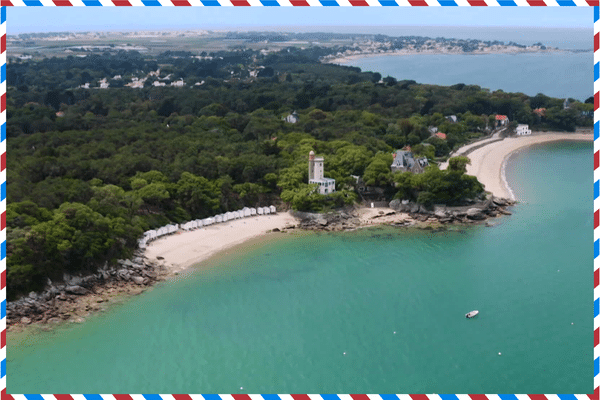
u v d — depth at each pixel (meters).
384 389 104.00
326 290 143.25
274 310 133.50
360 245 173.50
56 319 128.62
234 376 108.19
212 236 179.38
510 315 129.12
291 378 107.69
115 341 120.38
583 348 116.06
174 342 120.19
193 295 141.25
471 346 117.19
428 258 162.62
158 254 164.00
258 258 163.88
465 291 141.00
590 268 153.50
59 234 141.00
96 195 171.12
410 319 128.00
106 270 147.50
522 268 154.50
